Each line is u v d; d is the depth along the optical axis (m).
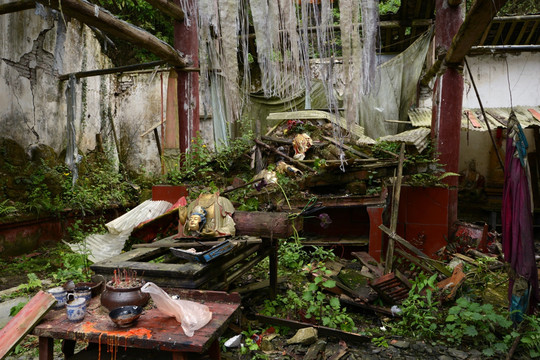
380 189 6.37
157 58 12.05
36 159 8.30
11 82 7.70
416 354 3.54
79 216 8.80
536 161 10.74
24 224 7.38
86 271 5.18
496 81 10.82
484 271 5.64
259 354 3.46
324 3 3.46
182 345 2.25
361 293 4.64
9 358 3.46
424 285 4.22
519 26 9.99
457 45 5.88
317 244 6.82
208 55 4.48
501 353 3.52
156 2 6.64
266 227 4.24
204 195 4.38
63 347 2.86
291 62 3.70
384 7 11.01
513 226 3.72
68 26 9.36
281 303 4.61
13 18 7.72
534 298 3.69
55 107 8.91
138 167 11.81
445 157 6.89
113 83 11.61
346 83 3.49
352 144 7.46
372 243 6.33
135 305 2.70
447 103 6.89
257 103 11.15
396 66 10.50
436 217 6.64
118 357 2.71
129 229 5.77
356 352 3.57
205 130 10.13
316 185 6.55
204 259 3.31
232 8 3.85
